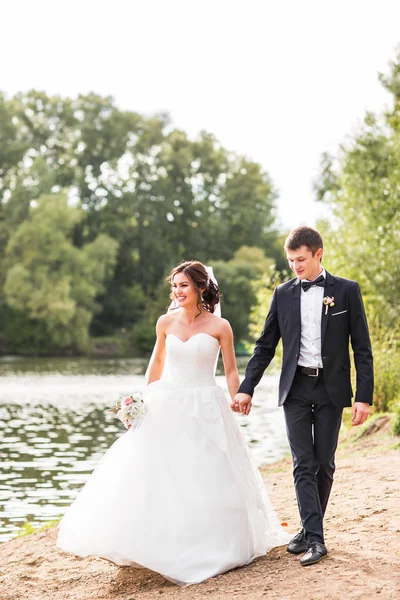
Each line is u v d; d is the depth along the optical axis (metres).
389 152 18.89
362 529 5.97
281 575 5.05
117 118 76.31
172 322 6.03
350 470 9.00
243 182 82.38
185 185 78.56
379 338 15.77
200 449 5.61
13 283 58.66
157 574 5.69
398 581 4.64
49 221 60.56
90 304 63.56
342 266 17.56
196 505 5.46
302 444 5.45
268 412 23.02
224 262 76.31
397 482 7.87
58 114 76.00
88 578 5.99
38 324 62.72
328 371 5.41
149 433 5.66
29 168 65.38
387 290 16.91
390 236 17.50
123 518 5.43
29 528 8.93
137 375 42.22
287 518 7.14
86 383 36.41
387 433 12.23
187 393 5.77
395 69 19.78
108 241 65.62
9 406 26.20
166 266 75.75
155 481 5.52
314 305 5.49
